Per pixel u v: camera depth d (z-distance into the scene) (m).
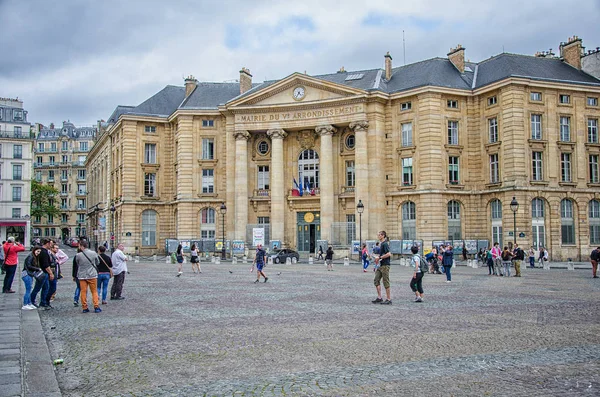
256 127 58.53
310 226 58.88
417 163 52.97
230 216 59.72
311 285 25.34
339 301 18.94
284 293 21.73
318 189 57.84
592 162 52.75
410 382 8.64
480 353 10.59
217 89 65.12
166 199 65.06
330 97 56.09
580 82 51.88
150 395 8.23
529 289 23.19
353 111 55.06
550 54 63.16
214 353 10.87
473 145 53.69
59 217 136.12
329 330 13.15
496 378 8.83
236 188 58.56
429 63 56.19
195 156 61.38
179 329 13.57
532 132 50.78
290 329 13.35
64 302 19.28
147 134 64.94
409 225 53.78
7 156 89.88
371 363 9.90
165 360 10.36
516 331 12.86
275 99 58.22
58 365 10.11
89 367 9.95
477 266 43.03
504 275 32.44
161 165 65.12
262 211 59.69
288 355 10.59
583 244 51.31
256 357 10.48
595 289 23.12
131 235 63.25
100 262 18.64
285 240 58.66
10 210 89.62
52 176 138.00
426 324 13.92
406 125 54.53
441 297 20.09
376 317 15.15
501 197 50.72
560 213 50.94
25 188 90.94
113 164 74.31
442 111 52.91
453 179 53.25
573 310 16.42
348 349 11.04
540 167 50.81
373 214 54.25
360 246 48.88
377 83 55.84
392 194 54.38
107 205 76.88
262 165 60.50
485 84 52.09
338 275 32.41
